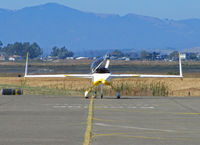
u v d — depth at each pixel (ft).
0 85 396.37
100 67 276.41
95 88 286.87
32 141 114.62
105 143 112.16
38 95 298.97
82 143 112.27
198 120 156.35
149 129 134.92
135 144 111.24
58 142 113.50
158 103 229.25
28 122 149.59
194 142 114.11
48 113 176.55
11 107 200.44
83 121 152.97
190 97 293.23
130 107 204.85
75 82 524.52
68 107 202.90
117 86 390.01
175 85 479.82
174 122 150.92
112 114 174.09
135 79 565.53
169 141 115.24
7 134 124.67
